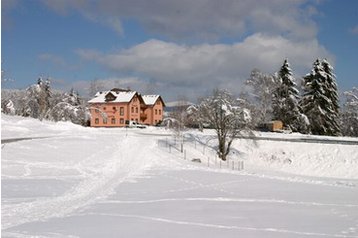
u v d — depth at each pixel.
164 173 35.91
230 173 37.25
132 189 27.52
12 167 33.78
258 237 15.67
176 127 60.53
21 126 62.16
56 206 21.16
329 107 74.00
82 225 17.14
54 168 35.19
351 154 48.72
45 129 64.06
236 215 19.62
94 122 100.44
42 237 15.16
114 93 101.62
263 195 25.98
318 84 74.00
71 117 94.94
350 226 17.69
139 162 41.59
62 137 53.19
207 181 31.97
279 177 36.41
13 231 15.95
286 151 51.59
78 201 22.80
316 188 29.81
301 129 75.31
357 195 26.45
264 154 51.69
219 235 15.87
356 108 79.88
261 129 74.31
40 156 39.75
